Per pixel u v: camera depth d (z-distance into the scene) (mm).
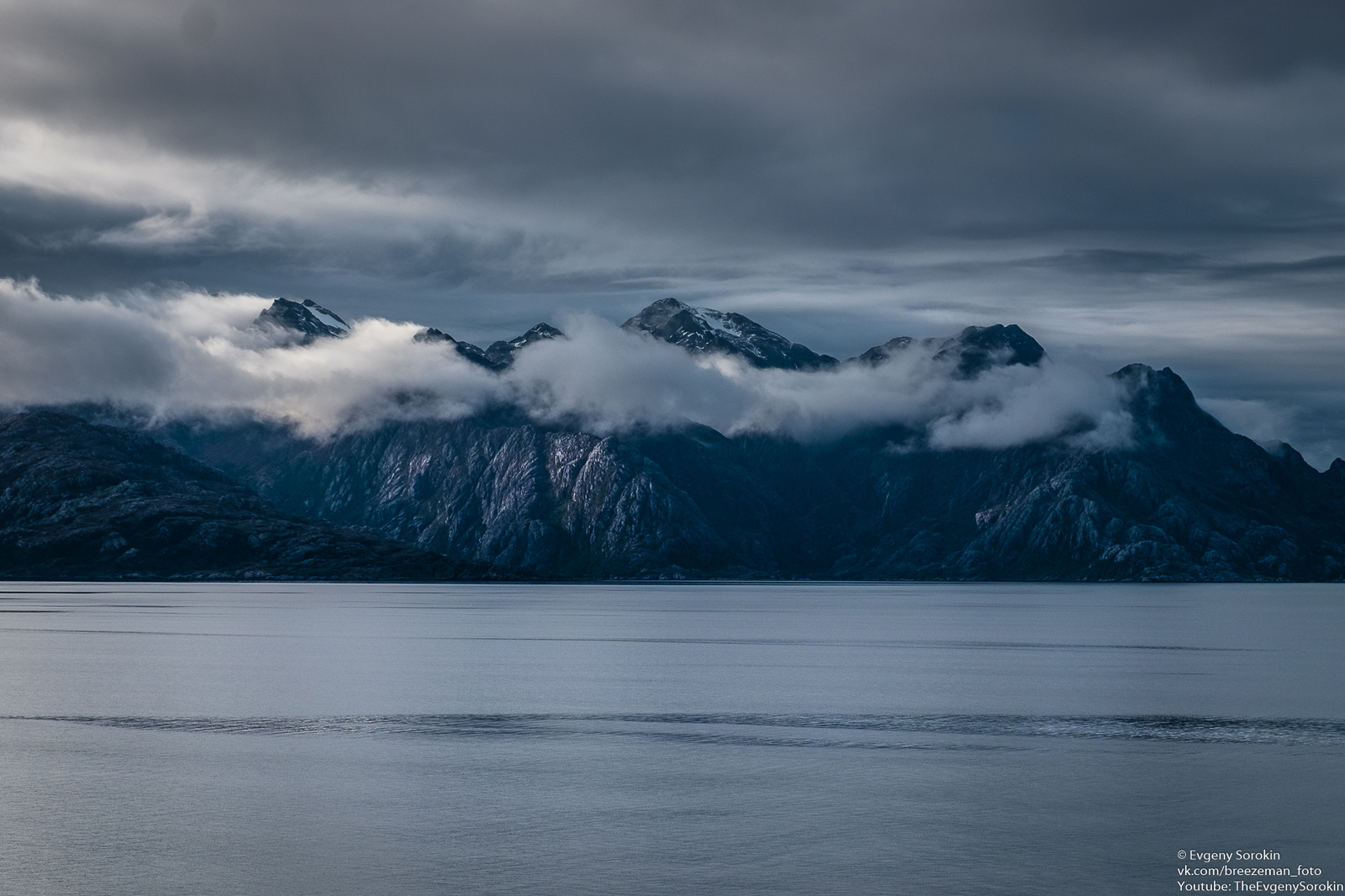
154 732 106938
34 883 62500
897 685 146500
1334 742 103062
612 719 115438
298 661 174500
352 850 68375
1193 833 72438
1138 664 178500
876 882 63281
